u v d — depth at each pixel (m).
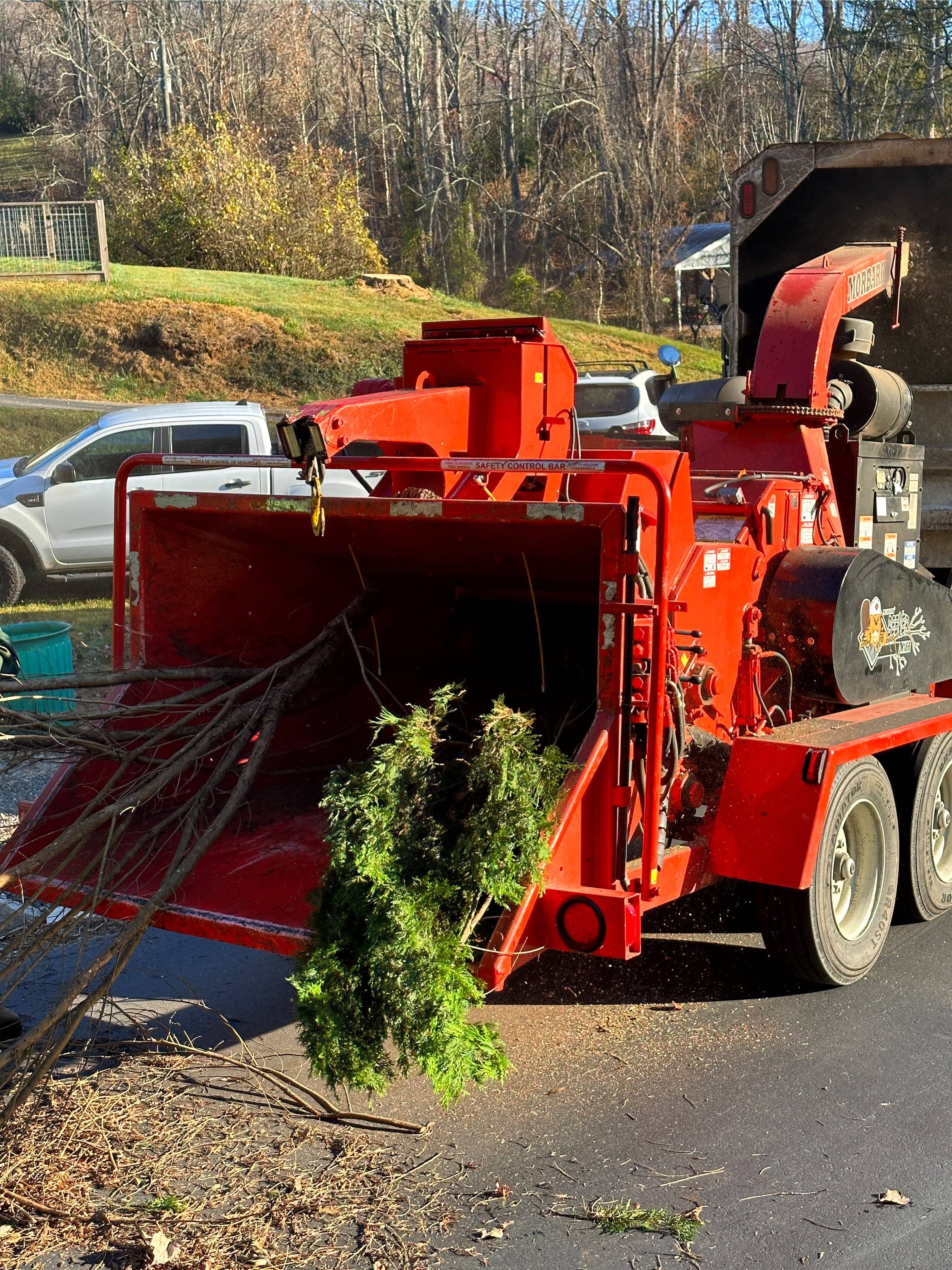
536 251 54.44
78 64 68.88
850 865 5.23
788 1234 3.51
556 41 57.12
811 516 5.59
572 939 3.86
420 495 4.82
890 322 8.43
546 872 3.87
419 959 3.66
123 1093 4.26
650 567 4.23
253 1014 4.97
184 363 31.05
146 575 5.17
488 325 5.23
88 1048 4.58
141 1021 4.89
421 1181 3.77
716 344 43.97
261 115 63.69
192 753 4.71
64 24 69.75
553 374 5.14
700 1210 3.62
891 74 45.75
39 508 13.46
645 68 46.56
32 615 12.80
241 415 13.88
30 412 26.91
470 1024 3.88
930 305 8.40
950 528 7.82
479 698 5.93
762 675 5.14
